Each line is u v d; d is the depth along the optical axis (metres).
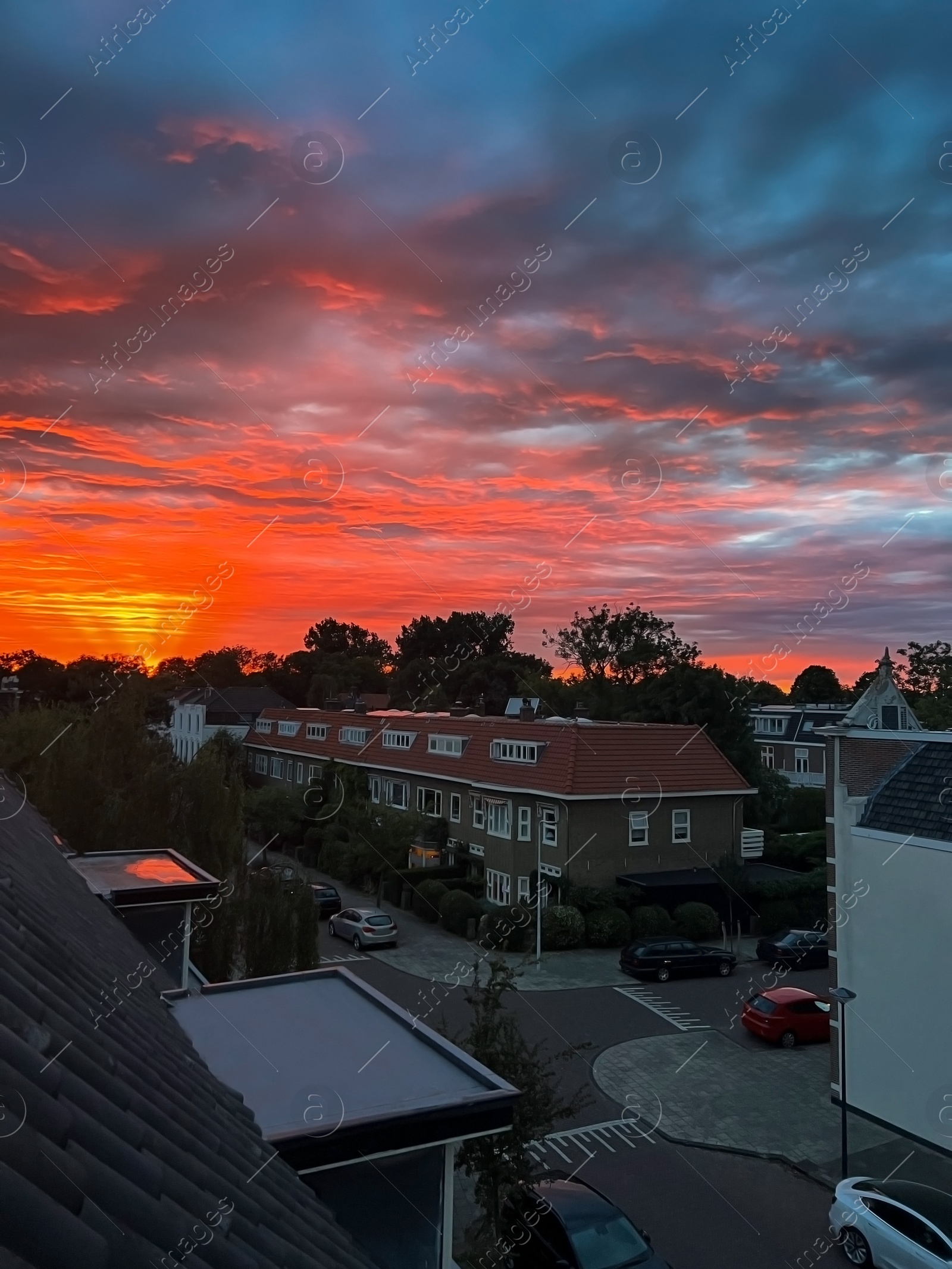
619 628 51.06
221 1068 6.21
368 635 86.88
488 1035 9.86
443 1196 5.56
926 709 47.88
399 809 36.44
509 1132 9.08
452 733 35.12
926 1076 13.53
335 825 35.53
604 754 28.50
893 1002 14.09
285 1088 5.87
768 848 32.47
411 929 27.89
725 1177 13.05
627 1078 16.61
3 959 3.27
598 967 23.89
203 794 18.12
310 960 16.36
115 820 17.23
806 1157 13.55
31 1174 1.85
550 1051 17.88
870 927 14.52
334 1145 5.04
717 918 26.70
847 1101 14.34
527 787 28.34
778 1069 17.08
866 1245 10.86
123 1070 3.23
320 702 69.25
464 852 31.86
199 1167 2.90
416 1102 5.54
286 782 47.00
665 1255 11.15
